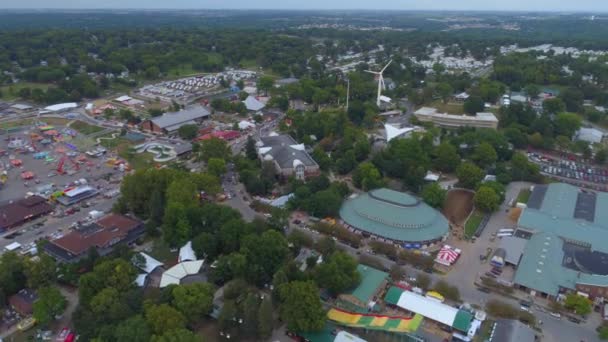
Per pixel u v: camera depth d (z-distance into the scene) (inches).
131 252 7007.9
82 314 5654.5
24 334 5757.9
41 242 7564.0
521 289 6776.6
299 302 5590.6
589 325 6048.2
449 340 5738.2
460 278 7081.7
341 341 5418.3
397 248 7819.9
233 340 5610.2
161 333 5226.4
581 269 7052.2
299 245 7667.3
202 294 5782.5
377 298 6515.8
